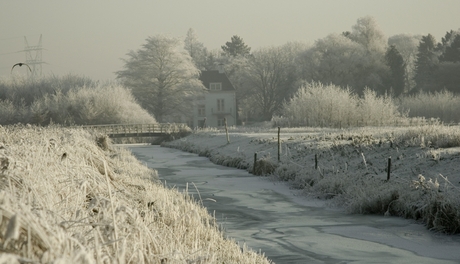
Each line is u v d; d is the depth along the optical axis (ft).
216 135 160.86
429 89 310.86
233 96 315.99
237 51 487.61
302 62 320.09
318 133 119.65
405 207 48.49
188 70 274.98
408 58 426.10
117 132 193.98
